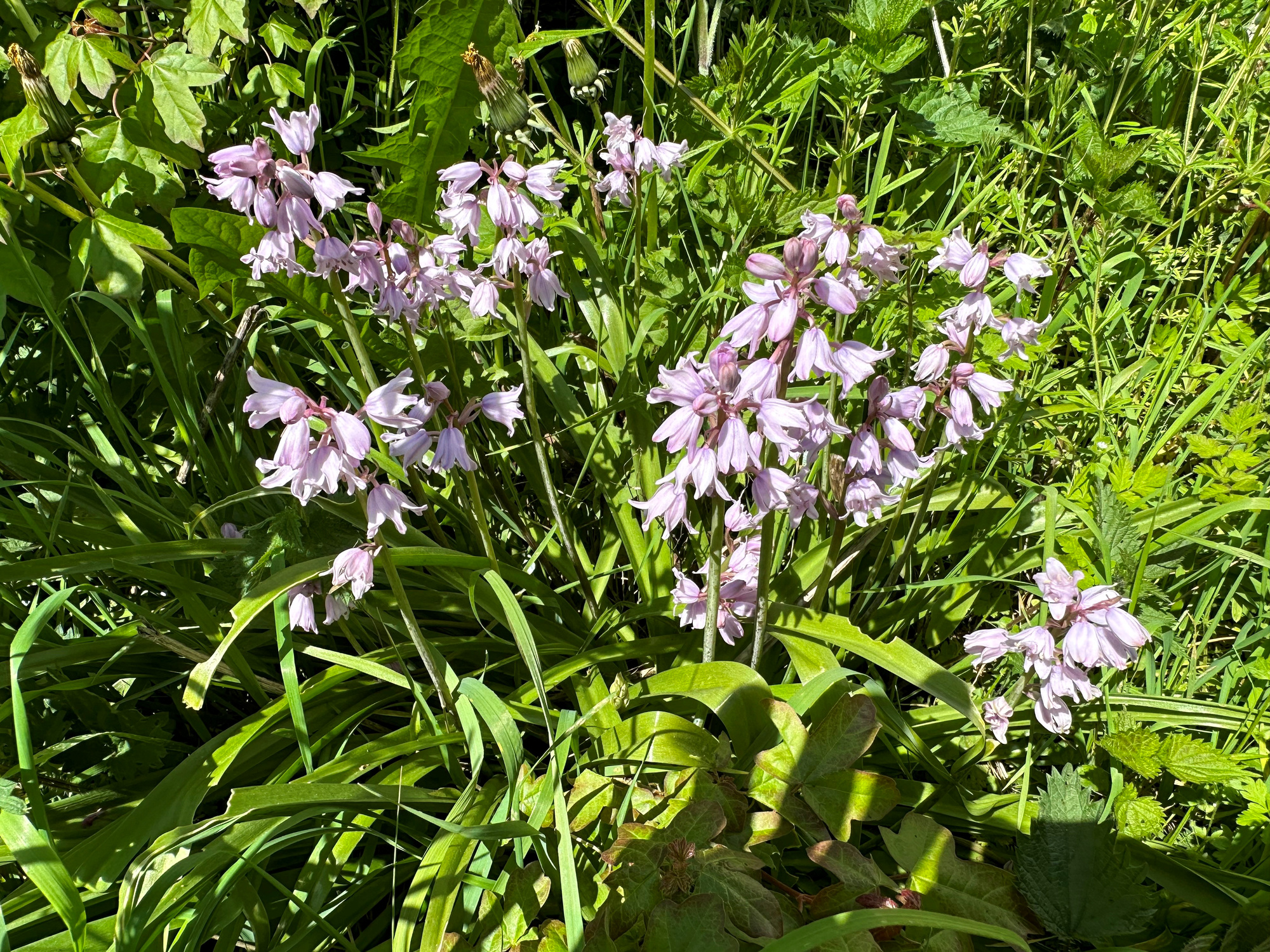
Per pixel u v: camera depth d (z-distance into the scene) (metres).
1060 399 0.58
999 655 0.39
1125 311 0.62
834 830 0.35
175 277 0.53
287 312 0.50
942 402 0.41
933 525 0.55
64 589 0.37
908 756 0.45
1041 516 0.52
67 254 0.58
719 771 0.39
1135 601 0.44
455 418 0.40
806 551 0.51
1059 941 0.36
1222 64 0.76
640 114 0.82
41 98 0.46
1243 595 0.51
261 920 0.36
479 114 0.57
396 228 0.42
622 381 0.54
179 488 0.52
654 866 0.33
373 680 0.46
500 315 0.56
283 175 0.35
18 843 0.30
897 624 0.50
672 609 0.47
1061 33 0.83
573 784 0.38
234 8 0.51
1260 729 0.41
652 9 0.59
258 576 0.45
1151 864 0.37
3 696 0.44
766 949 0.27
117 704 0.45
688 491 0.51
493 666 0.44
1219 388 0.55
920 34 0.82
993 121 0.68
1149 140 0.68
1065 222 0.76
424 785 0.44
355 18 0.80
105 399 0.50
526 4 0.82
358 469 0.35
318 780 0.38
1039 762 0.45
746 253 0.58
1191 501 0.50
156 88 0.51
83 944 0.30
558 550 0.54
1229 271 0.68
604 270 0.60
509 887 0.33
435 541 0.51
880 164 0.61
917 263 0.60
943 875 0.35
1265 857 0.37
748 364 0.33
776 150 0.69
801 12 0.88
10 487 0.50
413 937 0.35
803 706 0.38
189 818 0.37
